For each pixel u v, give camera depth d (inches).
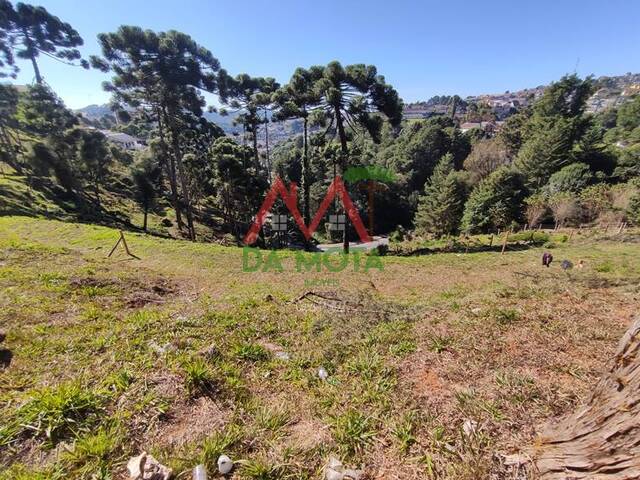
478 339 137.6
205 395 99.5
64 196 907.4
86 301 194.7
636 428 51.6
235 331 156.5
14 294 187.5
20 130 1201.4
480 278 403.2
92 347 126.0
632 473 51.6
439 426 87.2
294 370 122.6
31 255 322.0
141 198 1005.2
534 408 90.7
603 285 229.6
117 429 81.6
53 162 850.1
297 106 600.1
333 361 130.4
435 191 1026.1
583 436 60.4
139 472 68.8
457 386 105.7
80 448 75.0
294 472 74.4
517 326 149.4
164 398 94.2
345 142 620.4
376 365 121.9
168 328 148.9
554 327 145.9
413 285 380.5
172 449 79.0
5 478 68.9
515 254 572.7
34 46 1019.3
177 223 961.5
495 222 850.8
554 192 948.0
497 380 106.1
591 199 753.0
